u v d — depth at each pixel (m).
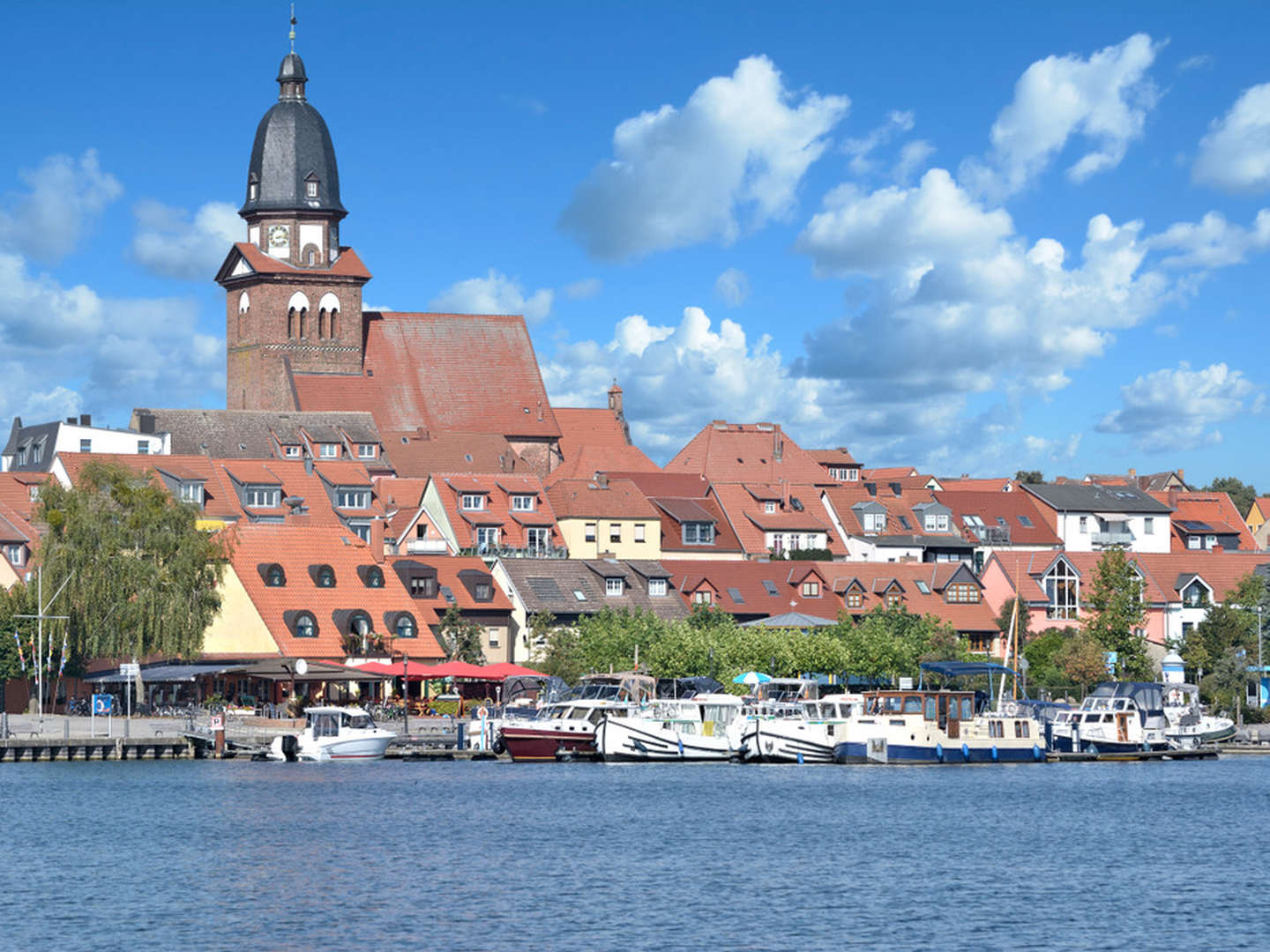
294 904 69.50
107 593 135.38
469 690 151.75
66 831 87.69
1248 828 92.38
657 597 174.25
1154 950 62.72
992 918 67.88
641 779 112.94
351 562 156.50
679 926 65.81
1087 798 105.69
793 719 125.62
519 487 192.75
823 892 72.69
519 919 66.94
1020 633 178.50
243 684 143.88
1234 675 157.50
